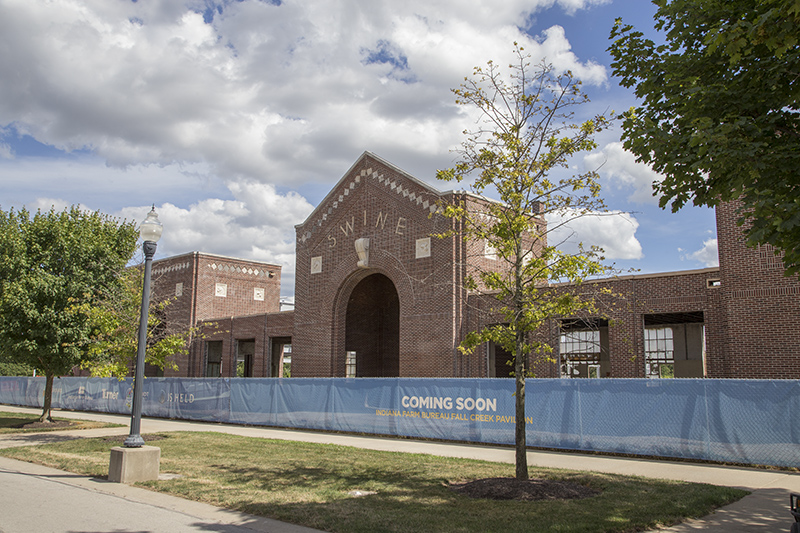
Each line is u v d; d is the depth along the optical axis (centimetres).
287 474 1255
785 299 1803
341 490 1080
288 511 909
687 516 874
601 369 2950
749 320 1859
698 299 2027
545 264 1178
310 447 1725
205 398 2752
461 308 2533
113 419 2861
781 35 710
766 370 1808
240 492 1061
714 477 1238
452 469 1309
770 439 1370
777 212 749
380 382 2130
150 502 1005
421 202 2677
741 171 786
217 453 1592
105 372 2005
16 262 2281
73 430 2316
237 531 820
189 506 973
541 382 1745
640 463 1441
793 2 664
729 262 1916
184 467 1359
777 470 1335
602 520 832
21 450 1684
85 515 911
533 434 1738
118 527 838
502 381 1823
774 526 827
